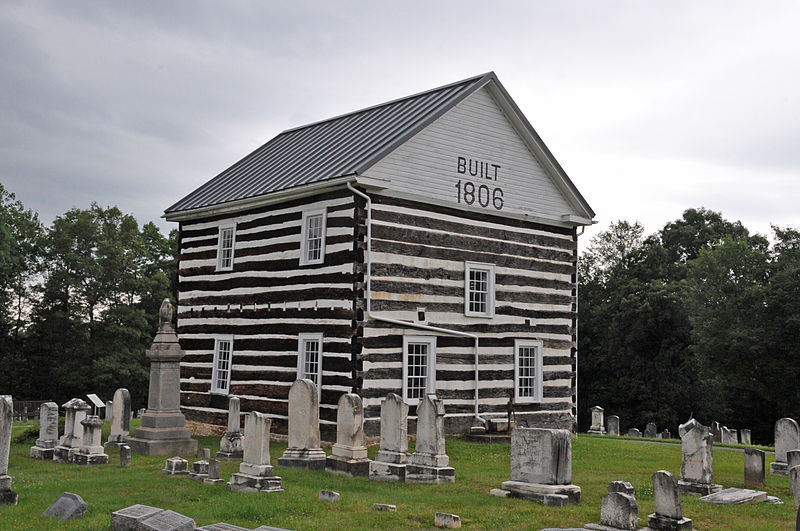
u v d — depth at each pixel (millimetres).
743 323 42500
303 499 12672
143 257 56031
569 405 25609
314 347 21609
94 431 17250
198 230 26297
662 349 48500
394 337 21047
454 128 23203
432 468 14891
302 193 22141
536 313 24969
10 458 18266
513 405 23812
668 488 11141
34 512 11484
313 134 27938
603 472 17234
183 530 9336
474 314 23047
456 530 10852
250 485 13508
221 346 24844
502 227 24297
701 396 47562
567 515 11914
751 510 12828
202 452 19391
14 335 53688
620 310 50500
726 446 25734
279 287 22734
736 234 55625
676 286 48500
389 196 21359
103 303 53719
